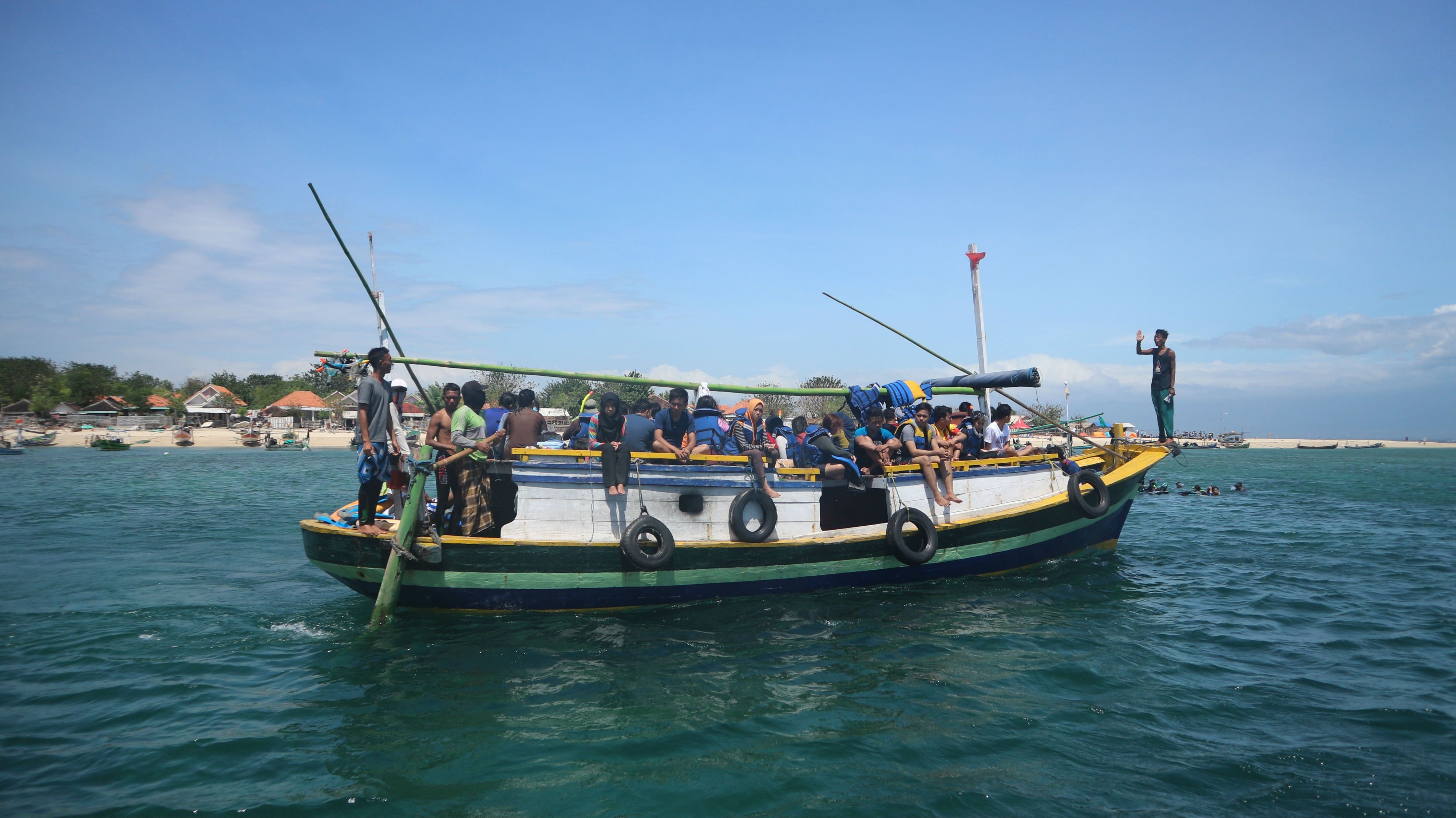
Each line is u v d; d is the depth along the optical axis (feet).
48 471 115.24
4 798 13.65
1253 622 26.84
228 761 15.26
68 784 14.23
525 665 21.15
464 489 25.90
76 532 48.01
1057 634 24.81
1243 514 65.36
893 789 14.37
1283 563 39.01
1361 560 40.24
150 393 323.37
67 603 28.14
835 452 29.86
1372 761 15.79
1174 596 30.91
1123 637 24.64
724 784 14.48
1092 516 34.73
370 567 25.50
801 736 16.72
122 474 111.04
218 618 25.88
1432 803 14.02
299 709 17.98
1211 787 14.64
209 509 62.85
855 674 20.75
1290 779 14.98
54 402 278.26
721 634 24.31
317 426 287.89
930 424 32.71
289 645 22.84
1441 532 52.60
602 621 25.58
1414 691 19.98
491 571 25.05
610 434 26.84
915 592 30.25
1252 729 17.46
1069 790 14.43
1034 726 17.43
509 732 16.78
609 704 18.40
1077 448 45.44
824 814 13.41
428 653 22.08
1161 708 18.62
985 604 28.68
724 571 27.61
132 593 29.89
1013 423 44.55
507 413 29.73
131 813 13.23
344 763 15.23
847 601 28.63
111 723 17.08
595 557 25.84
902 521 29.94
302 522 26.78
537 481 25.77
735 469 28.04
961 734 16.94
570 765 15.20
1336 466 180.96
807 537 29.37
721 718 17.62
